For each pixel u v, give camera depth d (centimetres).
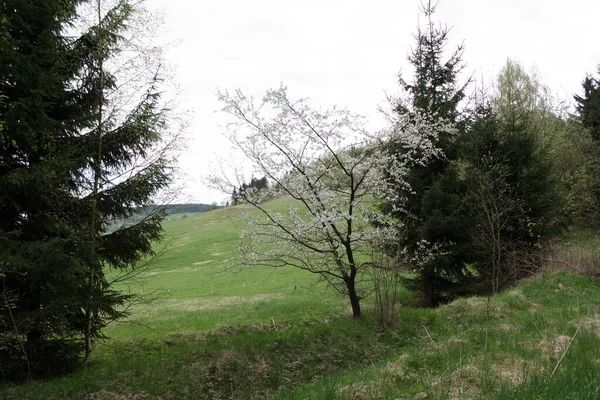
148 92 971
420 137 1109
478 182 1434
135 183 933
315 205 1070
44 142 821
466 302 1236
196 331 1168
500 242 1491
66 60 862
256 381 858
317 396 598
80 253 808
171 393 788
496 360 660
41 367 833
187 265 3572
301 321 1210
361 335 1049
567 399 464
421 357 717
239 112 1048
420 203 1440
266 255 1133
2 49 701
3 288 778
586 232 2411
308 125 1061
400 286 1747
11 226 817
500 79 3294
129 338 1162
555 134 2661
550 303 1211
